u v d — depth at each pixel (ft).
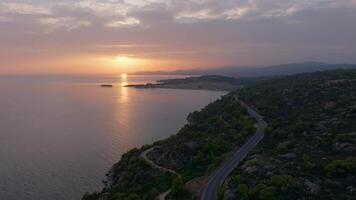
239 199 211.20
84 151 517.55
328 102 458.09
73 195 348.59
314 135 321.32
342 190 202.69
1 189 363.76
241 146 349.20
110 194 311.88
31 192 356.38
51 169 429.38
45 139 605.31
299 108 485.97
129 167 357.61
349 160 234.79
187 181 283.79
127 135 634.02
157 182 309.42
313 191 203.31
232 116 501.15
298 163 249.55
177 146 365.61
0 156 491.72
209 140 369.91
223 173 281.54
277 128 377.50
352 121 343.05
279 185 211.00
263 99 594.65
